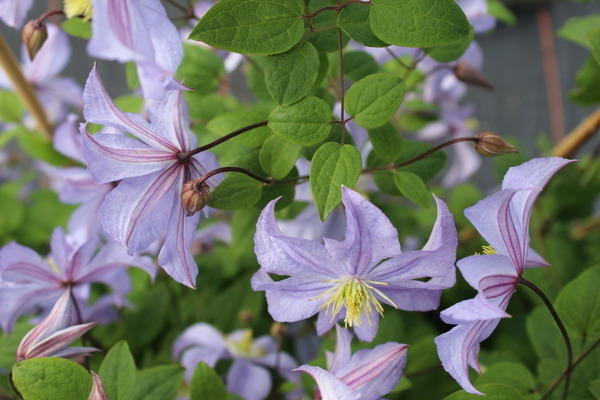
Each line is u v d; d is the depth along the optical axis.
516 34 1.13
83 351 0.40
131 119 0.37
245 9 0.36
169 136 0.38
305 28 0.39
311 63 0.37
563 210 0.65
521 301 0.60
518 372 0.42
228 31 0.36
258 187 0.39
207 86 0.50
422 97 0.61
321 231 0.47
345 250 0.36
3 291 0.43
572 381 0.44
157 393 0.43
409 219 0.62
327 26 0.40
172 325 0.57
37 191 0.66
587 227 0.64
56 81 0.58
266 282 0.37
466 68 0.54
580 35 0.53
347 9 0.37
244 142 0.41
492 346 0.59
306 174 0.42
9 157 0.80
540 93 1.10
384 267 0.37
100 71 1.06
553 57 1.09
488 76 1.12
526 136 1.07
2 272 0.42
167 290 0.56
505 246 0.36
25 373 0.37
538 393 0.42
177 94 0.38
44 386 0.37
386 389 0.38
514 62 1.12
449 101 0.62
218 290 0.59
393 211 0.55
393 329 0.50
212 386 0.42
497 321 0.36
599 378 0.44
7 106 0.58
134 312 0.55
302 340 0.57
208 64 0.50
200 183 0.37
